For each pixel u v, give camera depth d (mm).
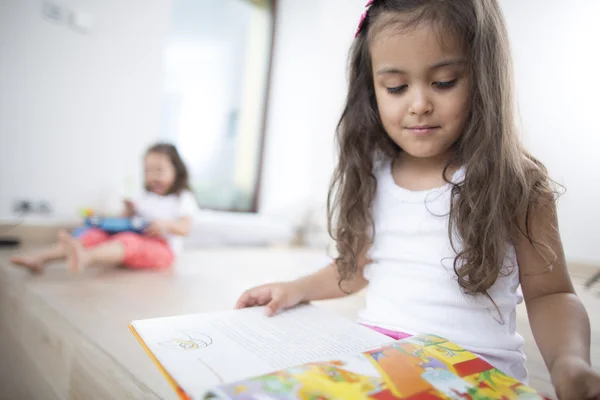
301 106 2859
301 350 454
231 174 2865
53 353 870
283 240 2514
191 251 2006
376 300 635
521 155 582
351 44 700
